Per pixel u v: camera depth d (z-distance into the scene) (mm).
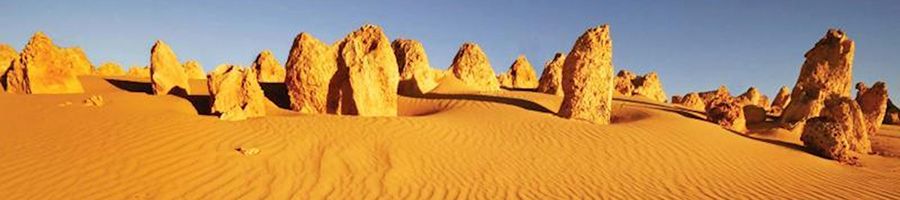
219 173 8898
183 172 8789
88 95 14297
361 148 10680
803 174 11750
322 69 14852
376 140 11242
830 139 14281
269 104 15414
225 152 9766
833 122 14602
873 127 22531
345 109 14820
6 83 15547
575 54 16328
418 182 9320
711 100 20922
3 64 20859
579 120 15531
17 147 9414
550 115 16359
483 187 9281
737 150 13477
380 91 15141
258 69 23047
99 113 11555
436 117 14500
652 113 18578
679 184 10156
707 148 13164
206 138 10344
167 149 9594
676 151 12555
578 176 10258
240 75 13289
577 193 9242
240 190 8367
